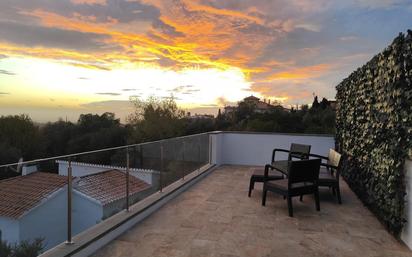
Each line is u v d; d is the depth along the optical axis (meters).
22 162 2.58
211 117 17.11
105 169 3.61
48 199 2.79
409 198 3.25
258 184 6.14
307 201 5.03
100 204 3.50
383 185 3.80
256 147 8.64
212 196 5.23
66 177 3.02
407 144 3.20
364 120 4.80
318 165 4.51
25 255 2.56
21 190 2.56
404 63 3.17
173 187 5.29
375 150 4.14
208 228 3.77
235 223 3.95
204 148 7.61
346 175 6.29
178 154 5.80
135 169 4.26
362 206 4.77
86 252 3.00
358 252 3.17
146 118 25.95
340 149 7.11
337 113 7.53
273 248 3.24
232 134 8.73
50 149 18.02
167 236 3.51
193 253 3.09
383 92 3.82
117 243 3.32
